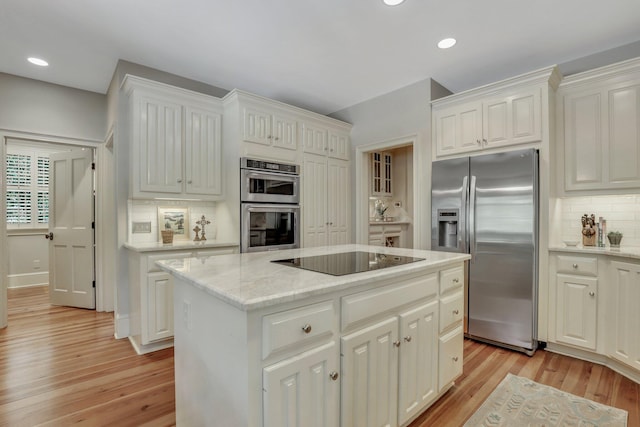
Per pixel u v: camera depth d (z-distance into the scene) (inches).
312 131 146.8
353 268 58.4
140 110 110.4
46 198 208.4
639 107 94.2
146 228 121.5
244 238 121.5
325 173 151.9
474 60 116.1
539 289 104.1
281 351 42.5
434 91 133.1
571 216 114.8
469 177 114.0
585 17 90.1
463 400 76.0
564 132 107.7
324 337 48.0
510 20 91.7
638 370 83.0
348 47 107.1
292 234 136.8
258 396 40.4
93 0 82.1
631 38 101.0
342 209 159.5
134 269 108.4
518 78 107.0
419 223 133.3
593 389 80.8
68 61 114.9
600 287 94.0
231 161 125.7
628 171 95.9
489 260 109.3
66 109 135.0
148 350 104.1
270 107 130.6
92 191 149.2
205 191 125.3
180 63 117.5
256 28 95.8
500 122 112.4
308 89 142.7
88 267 150.5
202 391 51.5
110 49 107.3
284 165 134.0
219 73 126.2
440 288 72.4
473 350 105.8
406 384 62.6
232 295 40.3
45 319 136.1
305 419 45.1
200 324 51.9
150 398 77.8
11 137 124.4
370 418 55.2
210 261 66.9
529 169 101.0
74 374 89.3
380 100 149.7
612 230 106.9
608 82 99.5
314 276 51.6
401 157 220.8
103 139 143.6
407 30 97.0
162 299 104.8
